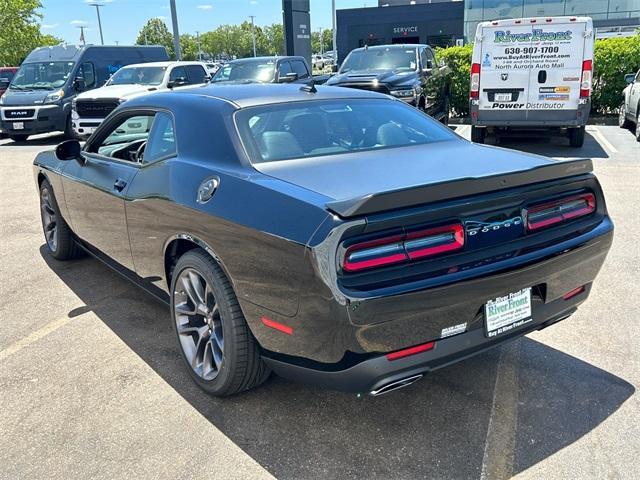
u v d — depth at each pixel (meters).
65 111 15.73
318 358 2.58
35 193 9.06
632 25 27.28
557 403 3.12
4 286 5.00
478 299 2.65
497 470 2.63
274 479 2.61
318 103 3.78
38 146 15.24
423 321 2.54
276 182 2.88
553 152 10.99
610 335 3.86
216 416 3.07
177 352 3.78
